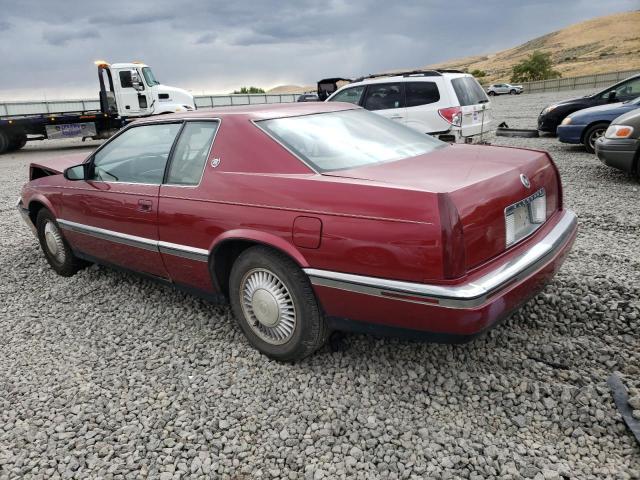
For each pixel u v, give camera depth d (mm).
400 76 9516
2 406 3039
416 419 2686
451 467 2352
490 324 2533
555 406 2693
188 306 4156
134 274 4223
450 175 2770
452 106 8930
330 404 2852
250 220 3049
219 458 2523
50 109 20328
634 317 3373
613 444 2438
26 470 2525
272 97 36312
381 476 2338
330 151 3193
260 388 3037
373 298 2656
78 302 4441
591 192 6922
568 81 44812
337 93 10203
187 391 3066
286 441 2596
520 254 2820
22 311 4367
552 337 3312
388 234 2543
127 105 19000
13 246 6188
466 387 2910
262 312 3188
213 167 3338
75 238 4613
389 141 3510
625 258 4352
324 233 2742
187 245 3465
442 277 2447
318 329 3016
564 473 2271
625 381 2811
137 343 3674
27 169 13594
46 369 3420
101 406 2980
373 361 3193
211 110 3787
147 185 3758
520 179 2906
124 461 2547
